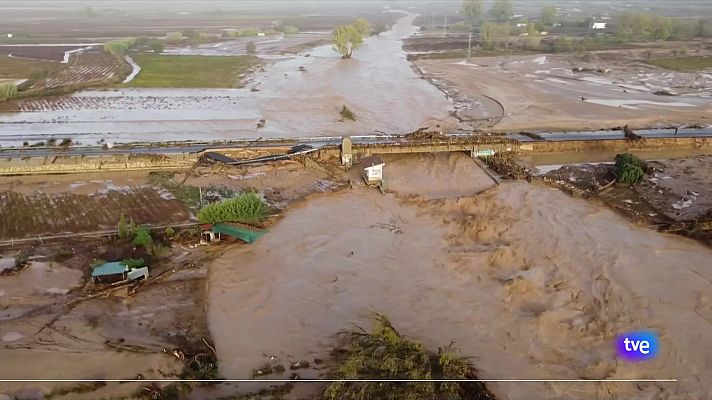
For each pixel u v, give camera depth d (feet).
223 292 110.32
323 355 92.84
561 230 135.64
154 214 143.23
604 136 204.85
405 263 121.70
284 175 169.27
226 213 131.13
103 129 225.76
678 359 92.27
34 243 126.00
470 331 99.35
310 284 113.60
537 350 94.73
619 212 146.92
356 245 129.08
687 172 175.32
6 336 94.07
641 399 84.28
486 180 170.09
